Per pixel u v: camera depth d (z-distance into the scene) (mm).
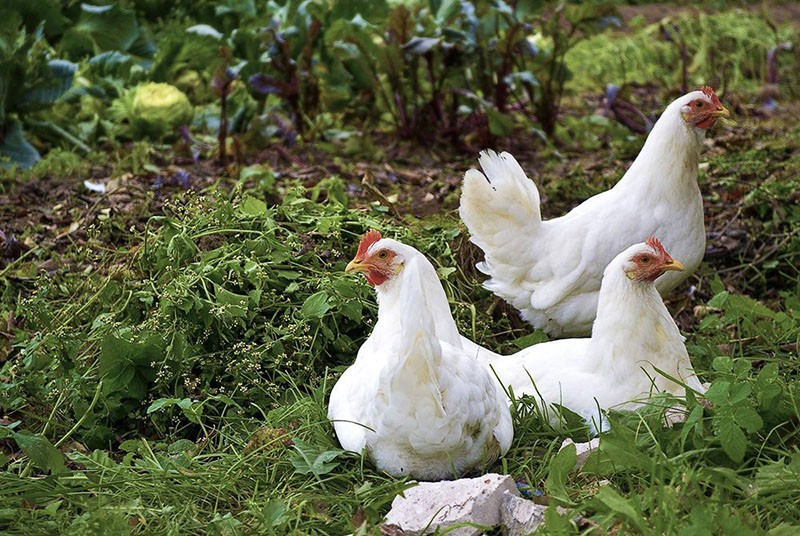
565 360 2320
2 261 2826
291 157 3445
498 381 2289
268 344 2406
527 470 2184
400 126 3602
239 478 2166
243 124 3607
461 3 3615
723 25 5422
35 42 3451
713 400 2125
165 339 2400
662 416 2184
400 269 2230
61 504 2131
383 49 3506
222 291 2424
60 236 2900
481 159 2527
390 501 2105
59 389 2387
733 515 1980
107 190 3129
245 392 2377
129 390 2375
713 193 3188
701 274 2916
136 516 2090
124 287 2539
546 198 3182
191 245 2533
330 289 2471
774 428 2188
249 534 2041
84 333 2463
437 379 2025
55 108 3590
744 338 2648
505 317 2664
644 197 2518
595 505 1987
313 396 2342
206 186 3197
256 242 2541
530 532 1993
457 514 2020
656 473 2094
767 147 3496
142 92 3547
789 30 5504
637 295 2258
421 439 2055
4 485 2123
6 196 3137
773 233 3021
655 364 2260
